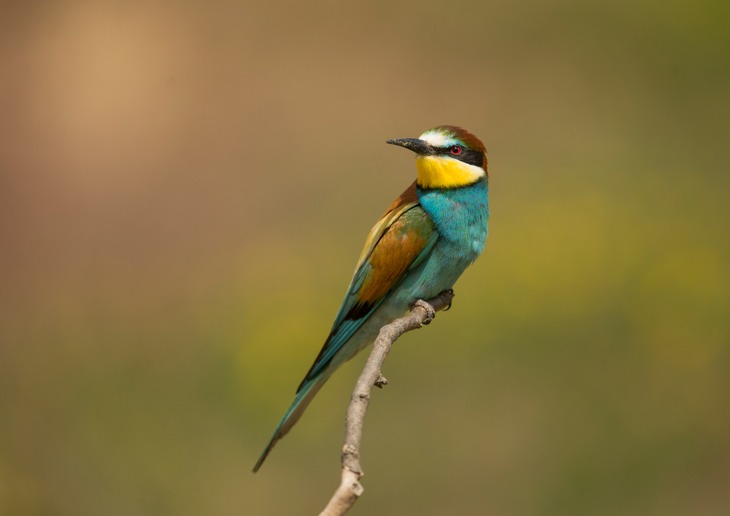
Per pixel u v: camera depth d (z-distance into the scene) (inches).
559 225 438.0
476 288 420.5
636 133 570.9
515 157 577.0
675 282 410.0
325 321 434.6
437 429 402.9
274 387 410.6
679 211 458.3
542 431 397.4
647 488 384.5
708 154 539.8
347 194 594.9
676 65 582.6
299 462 402.3
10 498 411.8
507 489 393.4
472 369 409.1
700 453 387.5
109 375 462.6
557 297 410.6
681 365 398.3
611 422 393.7
